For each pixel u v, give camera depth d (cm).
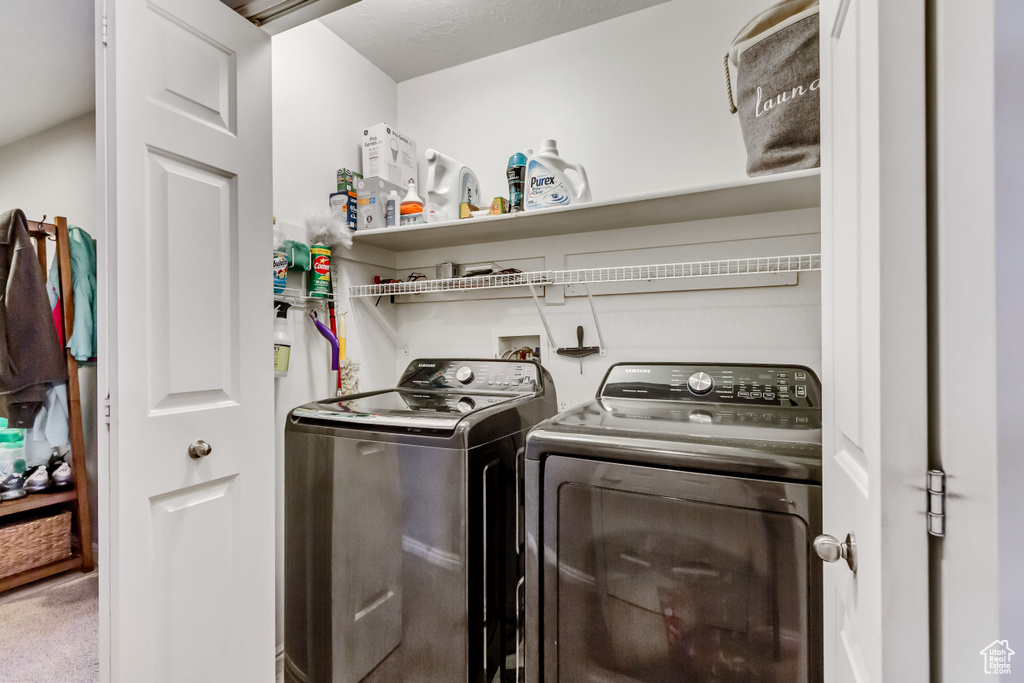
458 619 122
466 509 122
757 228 177
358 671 134
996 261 37
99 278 101
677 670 97
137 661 102
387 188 211
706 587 95
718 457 94
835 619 71
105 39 99
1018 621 35
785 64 132
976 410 38
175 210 110
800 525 88
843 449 66
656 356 193
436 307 237
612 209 171
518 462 149
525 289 219
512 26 208
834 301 70
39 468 233
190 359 113
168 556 109
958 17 40
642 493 101
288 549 147
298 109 190
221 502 121
